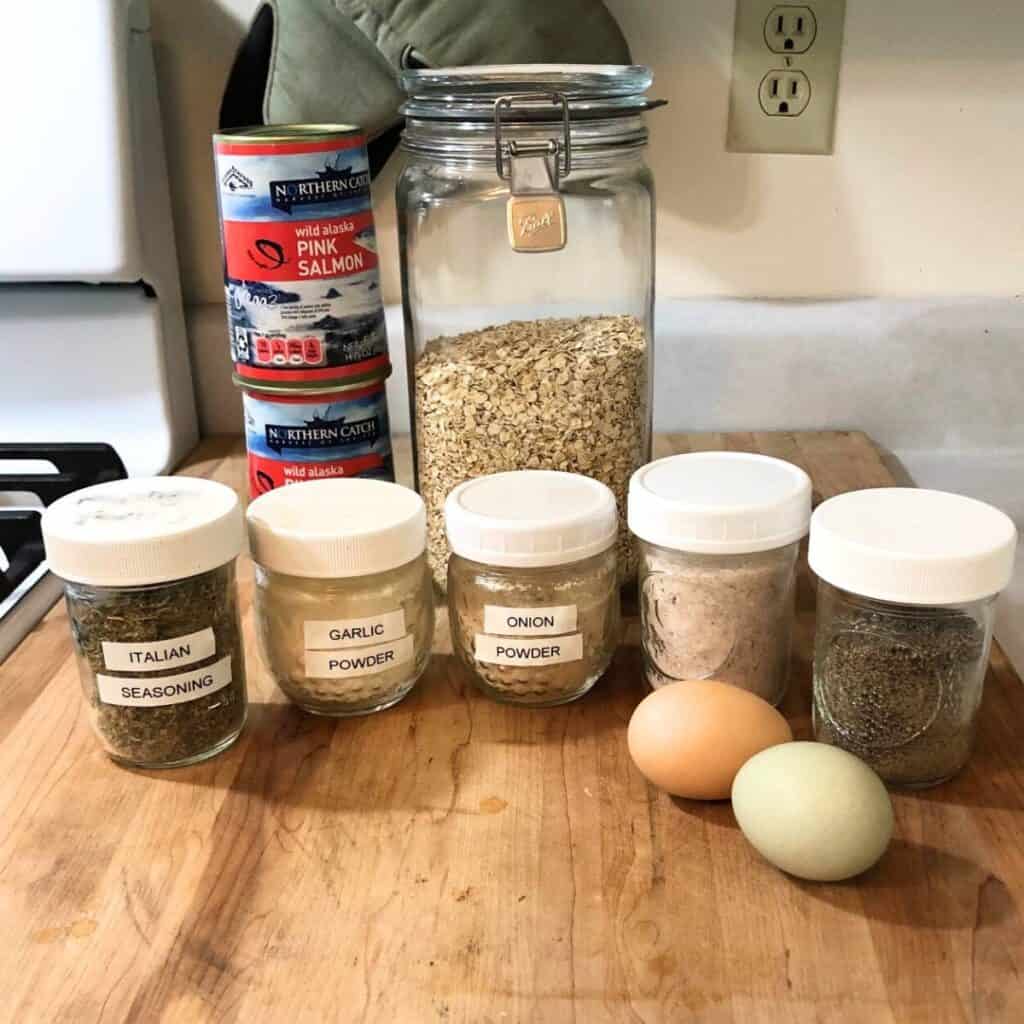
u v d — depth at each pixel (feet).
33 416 2.73
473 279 2.21
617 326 2.13
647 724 1.53
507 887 1.38
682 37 2.54
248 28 2.58
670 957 1.26
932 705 1.52
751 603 1.71
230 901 1.36
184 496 1.69
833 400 2.77
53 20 2.38
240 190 1.91
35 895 1.38
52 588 2.09
